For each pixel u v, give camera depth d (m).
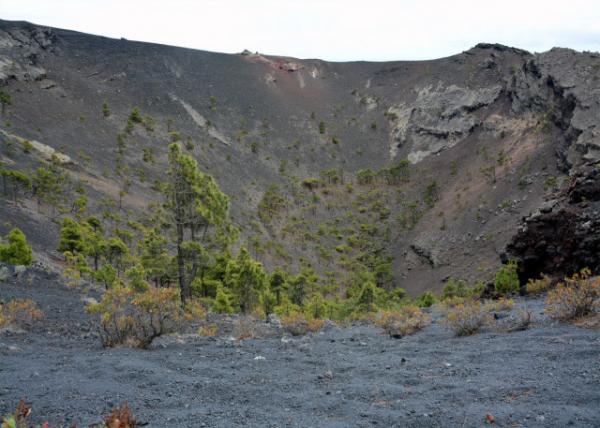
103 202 101.88
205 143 194.88
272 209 156.12
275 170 194.12
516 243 24.11
